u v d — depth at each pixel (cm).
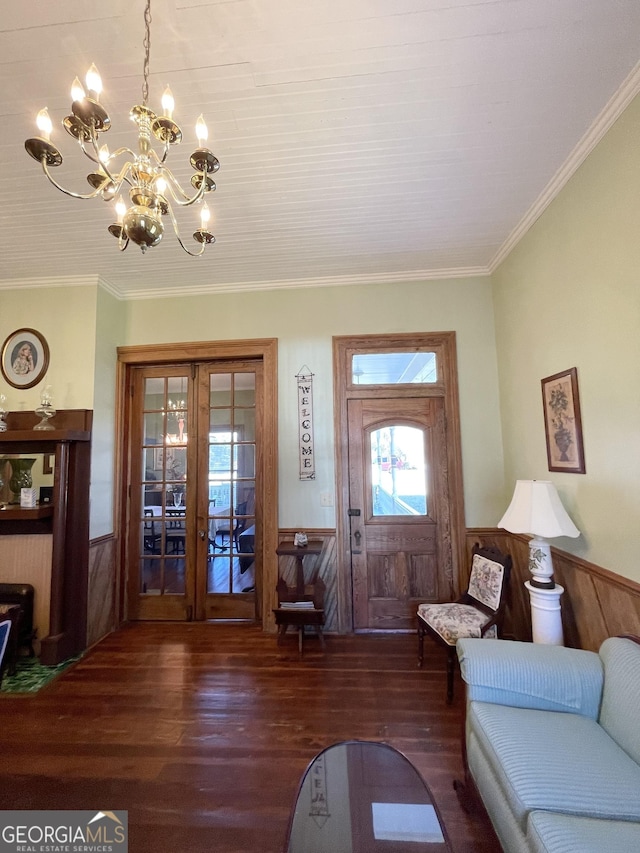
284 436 346
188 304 363
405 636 320
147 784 174
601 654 166
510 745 135
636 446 176
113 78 160
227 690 245
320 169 215
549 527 206
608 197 188
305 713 221
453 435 332
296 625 300
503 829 124
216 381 372
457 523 327
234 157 205
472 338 339
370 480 339
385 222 267
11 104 170
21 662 283
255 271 332
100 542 329
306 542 321
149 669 271
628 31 146
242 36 145
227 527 364
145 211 126
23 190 224
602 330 196
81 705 231
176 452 372
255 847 145
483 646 173
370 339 346
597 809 112
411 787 134
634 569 179
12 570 302
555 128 191
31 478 314
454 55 154
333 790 133
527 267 273
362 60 156
